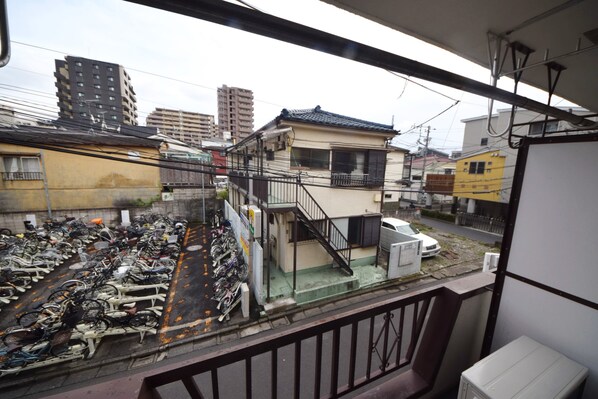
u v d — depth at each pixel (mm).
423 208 19047
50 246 8297
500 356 1558
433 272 8195
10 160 10375
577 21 1594
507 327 1929
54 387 3830
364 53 956
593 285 1452
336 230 7586
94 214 11359
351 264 8148
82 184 11398
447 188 18172
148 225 10898
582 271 1495
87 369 4141
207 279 7246
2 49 897
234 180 12102
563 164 1554
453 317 1834
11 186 10430
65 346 4199
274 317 5582
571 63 2139
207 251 9445
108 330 4652
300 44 876
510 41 1858
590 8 1455
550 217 1639
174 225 11352
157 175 12594
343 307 6082
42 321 4480
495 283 1990
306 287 6562
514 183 1849
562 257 1588
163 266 6875
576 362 1521
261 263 5820
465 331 2035
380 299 6512
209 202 13805
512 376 1407
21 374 3977
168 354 4512
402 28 1706
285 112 6340
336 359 1496
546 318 1684
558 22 1617
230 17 737
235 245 8672
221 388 3809
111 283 5723
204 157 14719
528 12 1534
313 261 7539
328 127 6895
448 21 1628
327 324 1410
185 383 1107
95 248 8766
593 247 1443
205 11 707
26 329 4199
